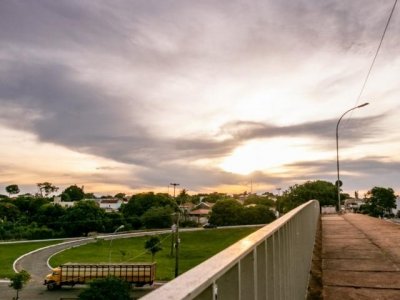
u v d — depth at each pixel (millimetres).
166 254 78562
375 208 113188
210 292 1566
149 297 1157
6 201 139375
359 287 7129
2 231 101938
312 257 10617
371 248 11531
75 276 50594
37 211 124312
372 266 8891
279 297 3959
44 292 47812
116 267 51594
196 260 71875
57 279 49406
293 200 104375
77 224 110000
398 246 11633
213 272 1603
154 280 54281
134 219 122875
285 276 4613
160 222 122125
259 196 151000
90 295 38281
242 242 2570
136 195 135125
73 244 88938
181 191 170250
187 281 1409
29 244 89062
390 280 7520
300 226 7309
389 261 9375
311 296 7266
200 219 145500
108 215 121625
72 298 43500
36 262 67938
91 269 51062
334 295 6688
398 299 6309
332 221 24172
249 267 2477
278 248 4031
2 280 54219
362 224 20750
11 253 76688
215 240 95062
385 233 15383
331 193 100125
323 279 7863
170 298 1152
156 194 137125
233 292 2006
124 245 89500
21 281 44656
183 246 88188
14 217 125250
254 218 118625
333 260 9883
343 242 13180
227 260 1896
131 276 51469
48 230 105875
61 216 114500
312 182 103750
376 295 6574
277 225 3963
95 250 81750
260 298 2850
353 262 9484
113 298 38625
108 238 99188
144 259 72688
